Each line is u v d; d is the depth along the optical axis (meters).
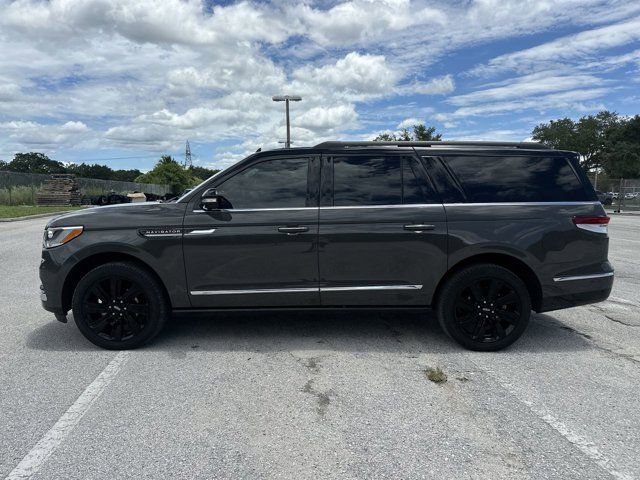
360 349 4.50
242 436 2.97
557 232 4.43
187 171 85.19
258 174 4.49
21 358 4.28
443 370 4.00
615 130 52.72
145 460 2.71
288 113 32.69
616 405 3.38
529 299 4.43
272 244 4.37
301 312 4.55
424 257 4.41
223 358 4.27
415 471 2.61
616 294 6.78
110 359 4.25
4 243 12.26
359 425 3.10
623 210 33.62
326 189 4.47
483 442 2.90
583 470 2.62
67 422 3.13
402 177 4.50
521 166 4.57
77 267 4.50
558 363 4.18
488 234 4.39
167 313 4.53
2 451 2.80
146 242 4.36
